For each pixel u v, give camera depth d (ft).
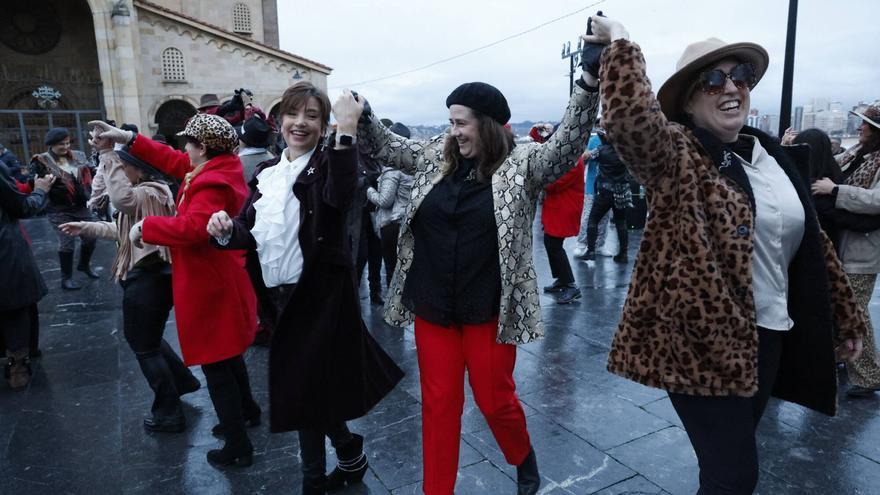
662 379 5.39
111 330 16.72
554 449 9.35
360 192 15.40
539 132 19.60
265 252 7.47
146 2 65.62
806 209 5.92
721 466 5.27
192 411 11.35
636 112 5.01
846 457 8.98
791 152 6.39
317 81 75.41
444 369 7.29
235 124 17.57
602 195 23.18
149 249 9.66
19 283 12.28
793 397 6.33
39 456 9.77
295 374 7.20
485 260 7.09
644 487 8.27
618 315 16.62
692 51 5.80
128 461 9.51
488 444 9.62
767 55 5.73
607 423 10.21
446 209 7.16
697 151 5.51
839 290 6.24
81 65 73.87
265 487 8.66
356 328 7.55
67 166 21.80
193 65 69.51
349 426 10.39
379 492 8.38
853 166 11.88
